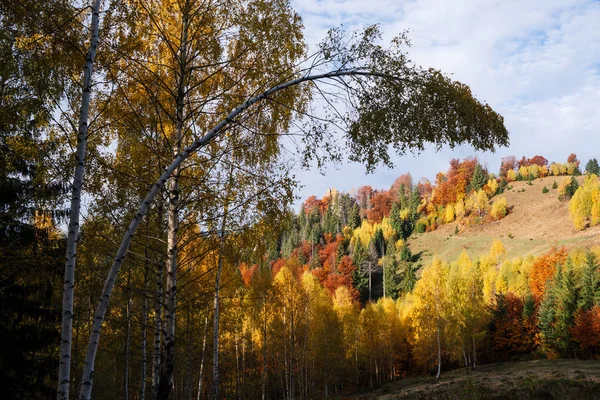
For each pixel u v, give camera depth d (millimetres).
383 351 47094
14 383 10039
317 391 40719
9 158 7629
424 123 6258
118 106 6945
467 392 21172
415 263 107875
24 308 10078
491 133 6461
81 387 4168
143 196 7520
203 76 7379
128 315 11867
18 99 5895
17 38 5379
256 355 36125
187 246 8953
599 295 43562
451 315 38062
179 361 23281
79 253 7996
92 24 5207
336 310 44625
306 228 135000
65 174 6633
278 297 27188
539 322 47438
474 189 143250
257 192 7297
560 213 116062
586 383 20594
